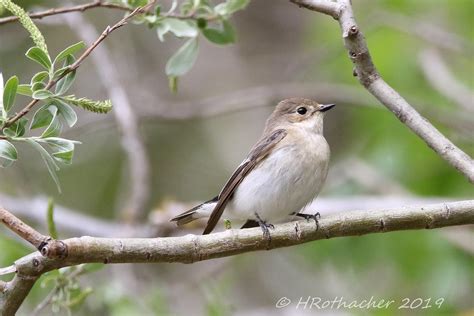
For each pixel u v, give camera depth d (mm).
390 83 14305
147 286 12516
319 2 7168
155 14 7996
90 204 15750
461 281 12172
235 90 16578
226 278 13578
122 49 15617
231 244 6375
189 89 16781
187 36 8141
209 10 8383
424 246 12219
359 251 12656
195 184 16078
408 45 14508
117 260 5730
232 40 8500
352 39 7129
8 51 14992
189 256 6086
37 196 13664
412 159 13289
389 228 6719
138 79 16203
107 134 16344
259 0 16828
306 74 15711
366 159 13945
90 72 16391
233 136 16391
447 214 6684
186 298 12586
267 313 13461
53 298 7898
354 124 15438
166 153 16344
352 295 13508
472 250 12148
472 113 13727
